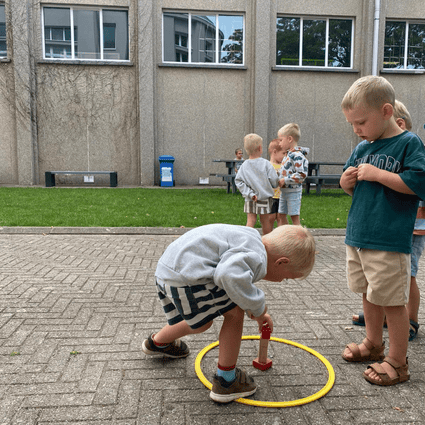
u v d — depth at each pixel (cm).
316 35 1563
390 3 1532
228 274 181
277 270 206
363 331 299
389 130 233
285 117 1570
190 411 201
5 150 1510
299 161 508
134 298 357
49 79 1497
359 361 256
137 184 1566
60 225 682
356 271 251
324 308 344
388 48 1573
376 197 229
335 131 1587
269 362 243
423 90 1564
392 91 219
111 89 1521
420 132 1578
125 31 1516
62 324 300
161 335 242
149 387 221
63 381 225
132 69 1517
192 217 776
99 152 1542
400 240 223
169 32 1528
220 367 209
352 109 223
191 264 190
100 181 1550
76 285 391
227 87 1552
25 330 289
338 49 1577
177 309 204
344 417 199
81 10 1493
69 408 201
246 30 1538
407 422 196
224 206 934
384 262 225
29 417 193
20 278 411
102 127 1533
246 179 502
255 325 311
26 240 601
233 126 1569
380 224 226
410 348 275
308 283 415
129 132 1544
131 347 266
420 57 1584
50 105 1509
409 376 234
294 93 1563
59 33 1499
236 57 1563
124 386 221
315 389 223
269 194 499
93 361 247
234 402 209
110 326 297
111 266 463
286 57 1562
